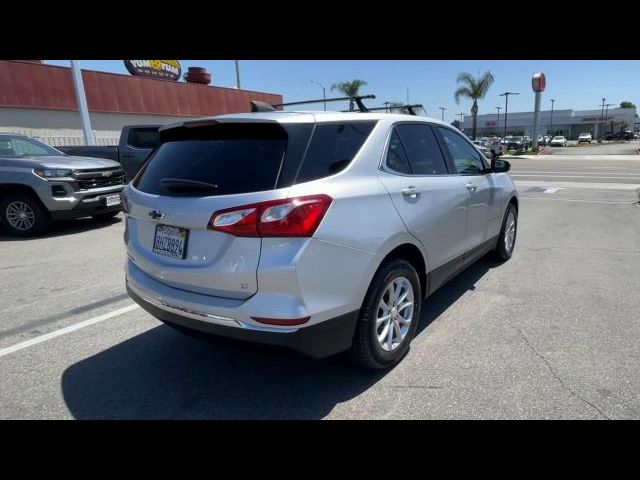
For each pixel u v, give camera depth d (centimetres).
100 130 2138
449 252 375
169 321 274
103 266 579
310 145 257
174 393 288
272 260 232
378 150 299
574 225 820
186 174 270
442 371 306
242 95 2950
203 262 251
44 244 710
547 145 6350
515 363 313
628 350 329
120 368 320
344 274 255
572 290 461
